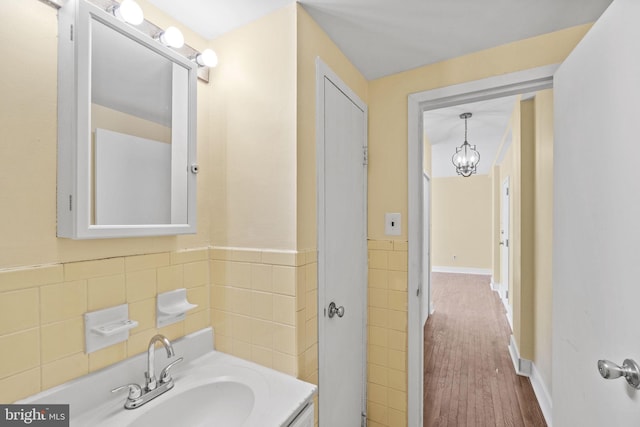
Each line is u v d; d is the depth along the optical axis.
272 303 1.11
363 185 1.66
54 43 0.80
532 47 1.32
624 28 0.80
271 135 1.12
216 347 1.24
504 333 3.22
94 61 0.85
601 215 0.90
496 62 1.39
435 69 1.53
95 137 0.85
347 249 1.47
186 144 1.10
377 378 1.68
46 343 0.77
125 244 0.96
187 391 0.97
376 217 1.69
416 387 1.59
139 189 0.97
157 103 1.02
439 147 4.26
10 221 0.72
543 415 1.90
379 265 1.68
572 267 1.08
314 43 1.19
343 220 1.44
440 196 6.97
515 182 2.66
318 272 1.20
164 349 1.05
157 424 0.88
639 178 0.74
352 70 1.54
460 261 6.81
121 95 0.92
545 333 1.97
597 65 0.92
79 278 0.84
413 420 1.59
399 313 1.62
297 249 1.07
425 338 3.11
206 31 1.23
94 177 0.85
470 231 6.74
